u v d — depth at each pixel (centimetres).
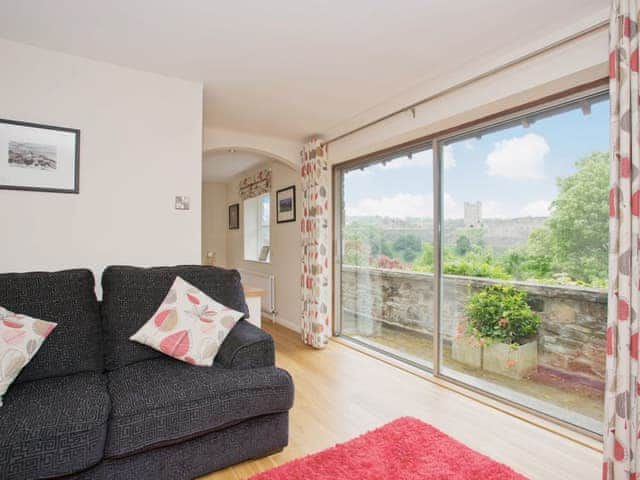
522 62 208
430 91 262
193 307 206
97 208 229
